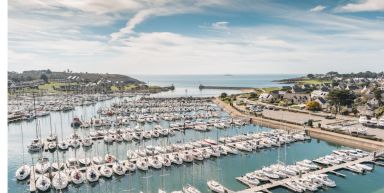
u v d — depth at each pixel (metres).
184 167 75.75
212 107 178.38
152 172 71.81
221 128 121.94
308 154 87.38
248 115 144.38
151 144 96.12
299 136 102.06
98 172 68.44
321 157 80.19
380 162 77.25
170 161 75.31
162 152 82.81
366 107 148.75
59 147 90.50
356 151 83.56
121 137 99.50
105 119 131.62
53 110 168.25
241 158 83.19
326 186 62.25
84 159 76.12
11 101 194.62
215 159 81.69
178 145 88.50
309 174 67.00
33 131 120.69
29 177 67.31
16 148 94.19
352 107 149.62
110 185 64.69
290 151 90.50
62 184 61.53
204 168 75.19
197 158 78.69
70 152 88.50
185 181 66.50
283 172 67.56
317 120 129.38
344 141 99.38
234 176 69.56
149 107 174.62
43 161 74.62
